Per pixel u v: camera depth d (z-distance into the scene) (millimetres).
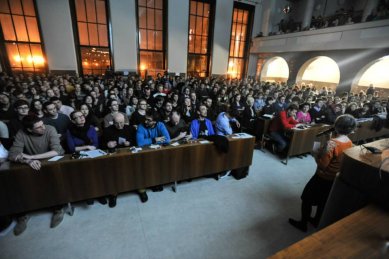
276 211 2424
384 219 1051
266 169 3465
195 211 2344
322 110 4848
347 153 1380
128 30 9914
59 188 2037
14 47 8617
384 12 7781
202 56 12289
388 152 1426
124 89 6070
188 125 3379
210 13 11695
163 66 11414
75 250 1792
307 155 4094
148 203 2441
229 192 2744
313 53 10047
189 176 2691
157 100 4195
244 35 13203
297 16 13516
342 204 1384
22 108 2725
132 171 2314
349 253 839
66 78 8047
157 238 1949
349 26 8281
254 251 1869
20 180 1870
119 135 2654
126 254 1772
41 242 1858
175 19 10672
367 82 10484
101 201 2381
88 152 2230
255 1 12359
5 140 2469
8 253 1747
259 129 4379
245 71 13695
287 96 6402
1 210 1873
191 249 1850
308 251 842
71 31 9062
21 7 8281
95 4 9242
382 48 7574
